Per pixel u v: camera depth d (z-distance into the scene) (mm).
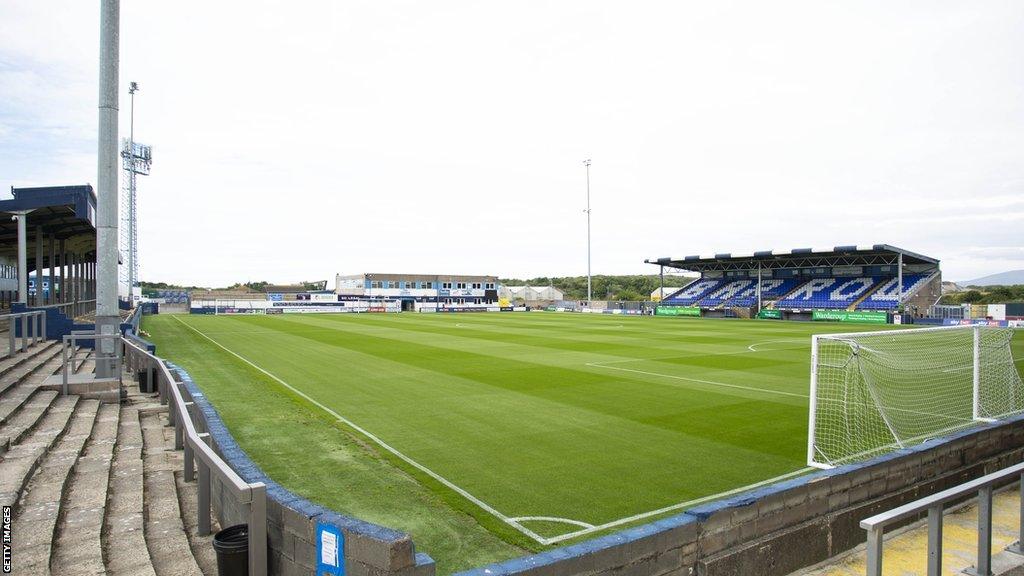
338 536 3836
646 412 12844
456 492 7879
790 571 5426
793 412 12891
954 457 7512
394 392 15180
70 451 8133
